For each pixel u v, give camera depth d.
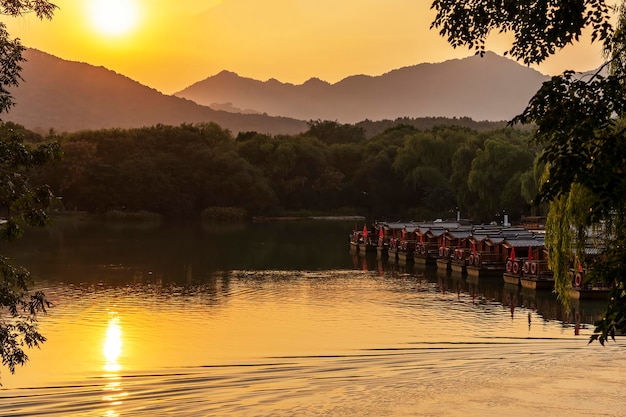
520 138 118.12
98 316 40.56
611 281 14.13
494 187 106.56
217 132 150.62
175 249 79.00
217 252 76.56
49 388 26.45
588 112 14.21
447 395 24.25
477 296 47.94
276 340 34.44
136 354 31.67
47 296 47.28
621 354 30.36
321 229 111.38
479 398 23.83
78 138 144.00
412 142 129.38
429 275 59.34
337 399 24.12
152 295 48.31
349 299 46.97
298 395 24.81
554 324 38.03
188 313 41.81
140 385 26.72
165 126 152.00
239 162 137.75
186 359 30.73
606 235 26.61
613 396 23.89
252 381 26.97
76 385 26.86
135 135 146.75
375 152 149.38
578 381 25.80
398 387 25.47
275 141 150.00
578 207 26.61
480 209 110.56
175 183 135.00
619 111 14.56
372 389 25.28
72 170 128.00
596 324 14.09
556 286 28.81
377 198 139.00
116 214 128.25
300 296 48.25
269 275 59.16
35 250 76.31
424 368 28.50
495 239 60.16
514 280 52.78
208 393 25.42
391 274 60.09
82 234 96.94
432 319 39.84
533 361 29.27
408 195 136.88
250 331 36.69
